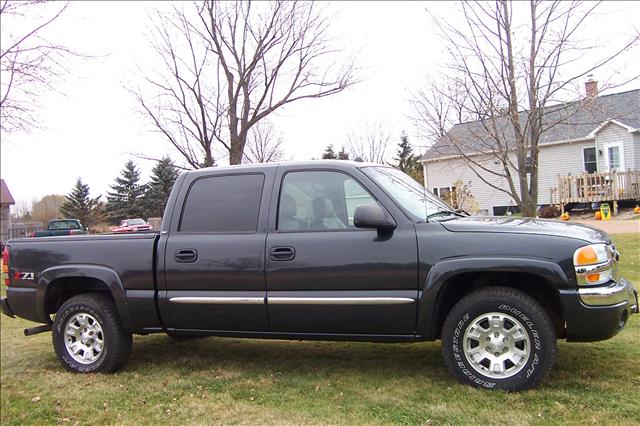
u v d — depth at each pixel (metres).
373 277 4.24
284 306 4.46
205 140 12.04
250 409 4.08
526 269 3.89
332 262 4.34
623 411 3.58
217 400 4.31
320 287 4.39
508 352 4.00
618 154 17.92
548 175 23.06
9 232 34.34
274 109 12.21
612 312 3.81
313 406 4.05
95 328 5.25
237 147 11.88
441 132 9.04
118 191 43.28
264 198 4.74
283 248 4.49
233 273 4.63
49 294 5.40
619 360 4.61
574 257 3.84
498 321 4.02
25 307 5.46
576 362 4.58
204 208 4.94
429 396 4.05
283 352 5.59
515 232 4.03
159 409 4.20
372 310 4.24
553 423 3.46
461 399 3.93
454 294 4.37
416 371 4.68
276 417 3.89
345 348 5.61
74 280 5.48
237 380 4.77
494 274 4.16
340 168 4.61
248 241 4.62
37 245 5.46
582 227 4.30
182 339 6.36
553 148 22.77
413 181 5.21
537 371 3.90
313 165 4.70
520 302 3.94
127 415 4.12
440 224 4.23
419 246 4.16
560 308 4.05
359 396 4.18
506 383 3.96
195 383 4.76
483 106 8.12
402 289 4.19
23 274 5.47
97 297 5.27
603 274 3.89
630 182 17.44
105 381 4.96
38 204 66.56
